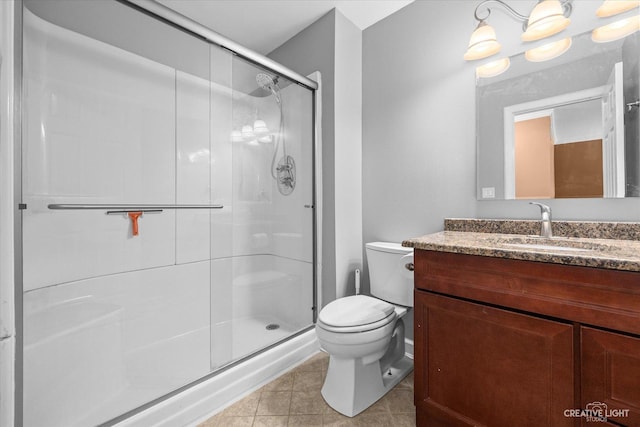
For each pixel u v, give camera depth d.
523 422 0.90
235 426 1.25
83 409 1.22
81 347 1.32
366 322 1.32
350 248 2.01
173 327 1.72
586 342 0.79
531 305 0.88
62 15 1.40
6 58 0.88
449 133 1.63
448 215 1.64
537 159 1.36
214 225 1.93
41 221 1.23
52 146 1.31
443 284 1.08
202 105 1.91
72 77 1.40
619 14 1.18
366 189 2.06
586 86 1.24
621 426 0.74
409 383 1.56
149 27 1.70
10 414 0.90
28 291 1.15
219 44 1.48
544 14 1.18
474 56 1.46
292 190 2.03
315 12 1.91
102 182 1.52
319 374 1.64
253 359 1.55
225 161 1.99
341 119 1.93
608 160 1.19
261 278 2.12
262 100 2.01
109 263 1.51
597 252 0.90
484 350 0.98
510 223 1.37
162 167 1.76
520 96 1.40
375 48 2.00
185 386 1.32
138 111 1.67
